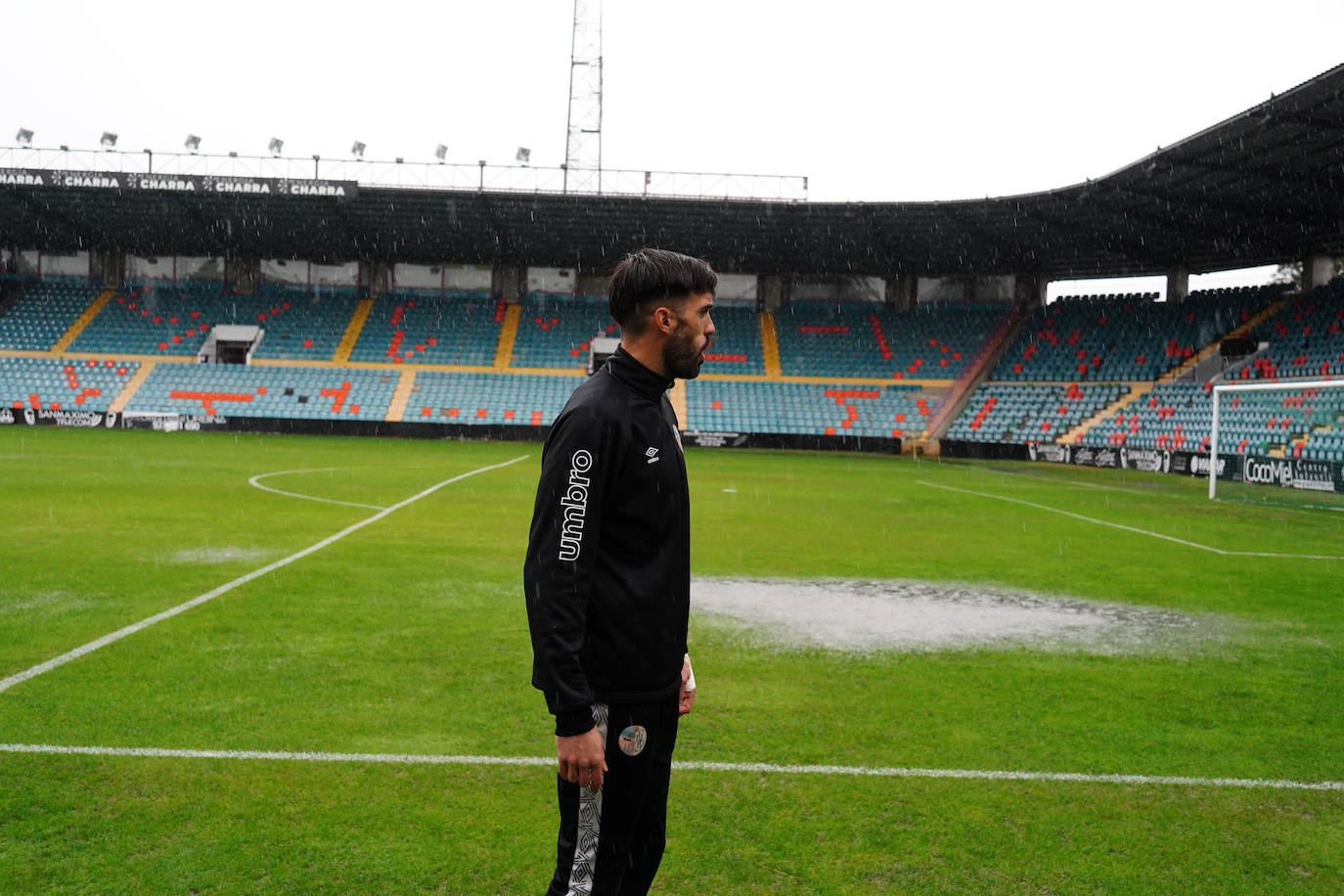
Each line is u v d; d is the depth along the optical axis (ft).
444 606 26.32
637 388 8.22
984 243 131.64
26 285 148.66
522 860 11.87
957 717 17.85
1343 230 112.88
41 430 114.62
